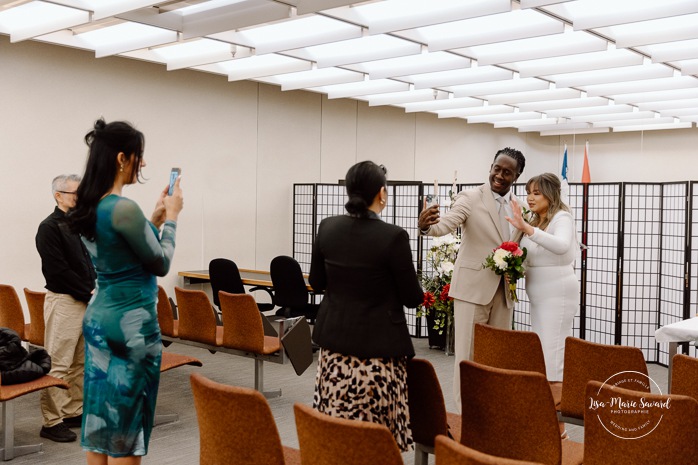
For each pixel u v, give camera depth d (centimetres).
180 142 867
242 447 238
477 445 278
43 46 735
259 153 958
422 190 865
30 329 534
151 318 290
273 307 806
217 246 912
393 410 279
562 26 541
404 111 1159
